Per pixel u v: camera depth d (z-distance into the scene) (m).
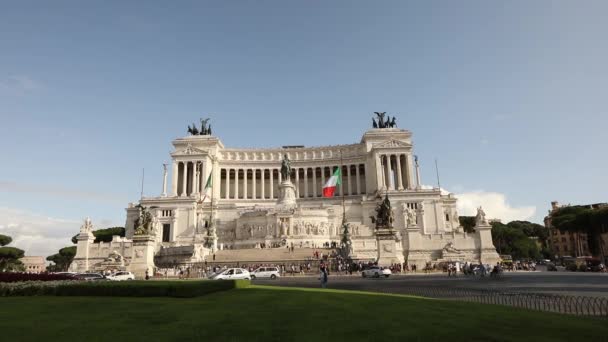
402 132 149.88
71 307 21.95
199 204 122.69
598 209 113.50
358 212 120.56
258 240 104.12
